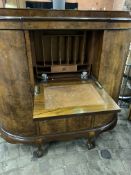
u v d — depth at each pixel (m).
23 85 1.08
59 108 0.97
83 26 0.98
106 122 1.41
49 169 1.29
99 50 1.16
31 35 1.10
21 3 1.25
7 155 1.39
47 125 1.26
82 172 1.27
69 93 1.13
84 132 1.35
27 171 1.27
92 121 1.33
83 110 0.95
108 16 1.00
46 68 1.33
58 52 1.32
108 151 1.45
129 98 2.00
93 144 1.45
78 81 1.30
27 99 1.15
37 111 0.94
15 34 0.91
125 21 1.03
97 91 1.16
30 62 1.02
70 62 1.36
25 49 0.96
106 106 0.99
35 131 1.30
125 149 1.47
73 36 1.23
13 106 1.17
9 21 0.86
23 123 1.25
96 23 0.99
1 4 1.19
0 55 0.97
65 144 1.51
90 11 0.95
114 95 1.39
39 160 1.36
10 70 1.02
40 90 1.17
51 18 0.90
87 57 1.37
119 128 1.70
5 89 1.10
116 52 1.15
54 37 1.24
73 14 0.94
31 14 0.88
